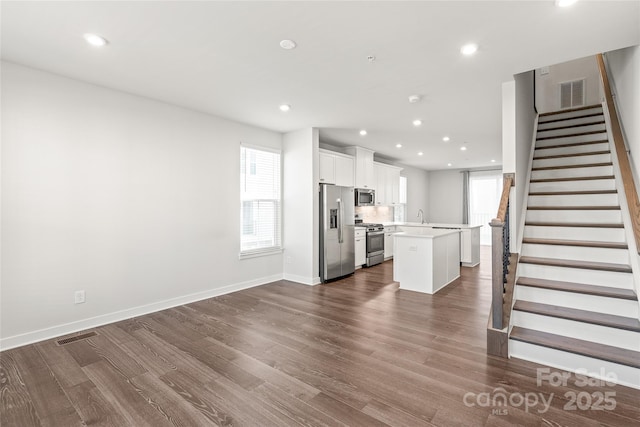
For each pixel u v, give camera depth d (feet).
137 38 7.70
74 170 10.13
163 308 12.36
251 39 7.76
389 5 6.38
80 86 10.26
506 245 9.36
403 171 30.78
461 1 6.23
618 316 7.89
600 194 10.96
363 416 5.99
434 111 13.62
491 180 31.48
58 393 6.80
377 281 17.07
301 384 7.09
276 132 17.04
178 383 7.16
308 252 16.38
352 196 18.84
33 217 9.34
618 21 6.88
